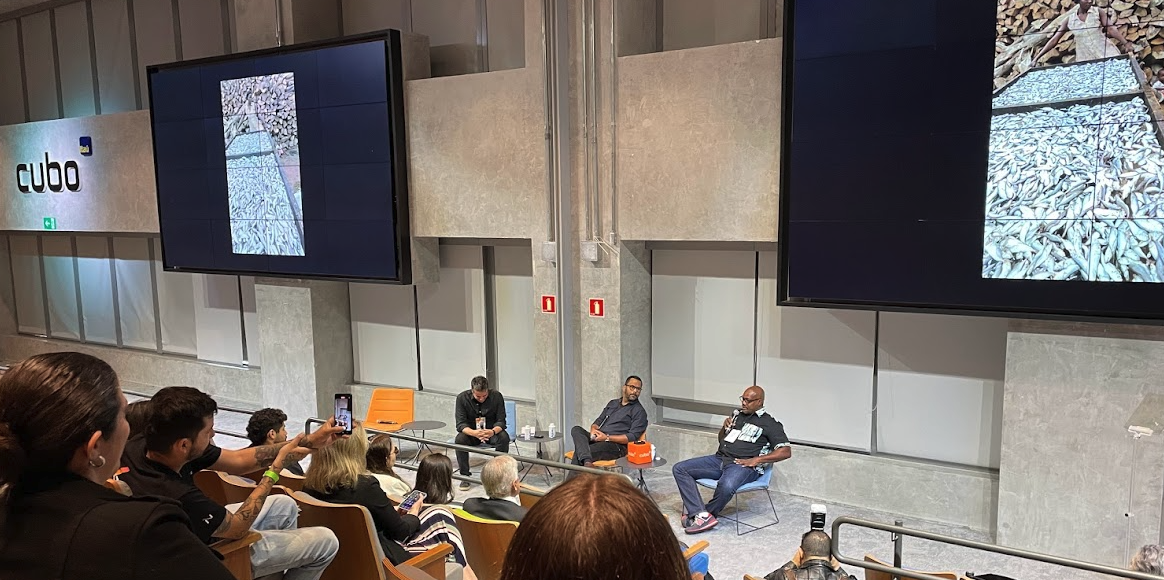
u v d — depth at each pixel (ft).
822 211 20.71
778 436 22.16
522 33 27.04
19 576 4.48
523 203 25.64
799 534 21.17
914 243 19.60
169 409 8.51
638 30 24.79
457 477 16.29
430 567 12.17
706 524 21.40
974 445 21.49
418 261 28.45
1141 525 18.06
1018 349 19.26
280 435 15.33
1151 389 17.75
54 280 43.21
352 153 27.94
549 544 2.83
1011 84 18.03
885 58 19.40
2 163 40.52
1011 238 18.43
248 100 29.96
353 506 11.41
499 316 29.27
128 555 4.40
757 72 21.76
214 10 33.83
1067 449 18.86
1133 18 16.63
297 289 31.68
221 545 9.04
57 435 4.46
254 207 30.55
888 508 22.35
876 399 22.82
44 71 40.42
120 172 35.60
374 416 28.60
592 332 25.80
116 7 37.14
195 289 37.27
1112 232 17.35
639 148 24.11
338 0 31.37
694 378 25.98
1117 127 17.07
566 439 26.07
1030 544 19.54
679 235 23.68
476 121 26.20
